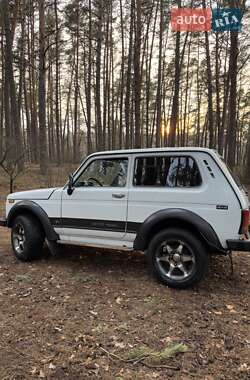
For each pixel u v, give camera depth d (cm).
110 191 558
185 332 402
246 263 632
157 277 527
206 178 494
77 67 3475
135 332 402
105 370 336
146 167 540
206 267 498
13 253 697
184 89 4481
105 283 539
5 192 1520
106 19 2991
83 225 583
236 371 334
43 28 1812
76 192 590
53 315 441
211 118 2433
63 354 361
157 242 520
